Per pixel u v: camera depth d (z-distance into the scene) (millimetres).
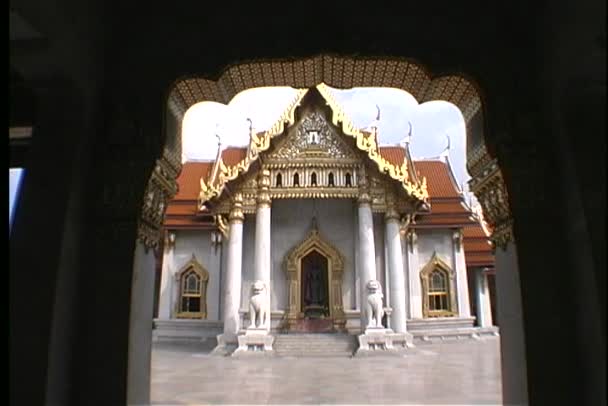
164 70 7008
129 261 6418
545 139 6520
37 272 5848
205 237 30891
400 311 26062
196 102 8172
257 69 7551
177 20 7125
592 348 5559
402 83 7969
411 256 30469
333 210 28750
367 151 26656
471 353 24203
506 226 6895
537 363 5934
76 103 6445
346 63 7355
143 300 6922
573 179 5941
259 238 25766
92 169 6676
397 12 7031
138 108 6895
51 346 5672
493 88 6770
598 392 5434
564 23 5812
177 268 30578
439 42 6934
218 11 7117
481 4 6988
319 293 28281
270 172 26938
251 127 27969
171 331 29766
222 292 29750
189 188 33031
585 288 5703
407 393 13172
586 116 6012
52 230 6008
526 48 6789
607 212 5605
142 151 6754
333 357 22781
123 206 6582
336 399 12312
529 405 5848
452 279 31125
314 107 27438
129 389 6188
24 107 6520
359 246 26391
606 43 5020
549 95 6371
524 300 6121
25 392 5516
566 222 6156
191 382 15273
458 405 11484
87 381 6117
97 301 6316
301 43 6977
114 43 7059
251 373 17438
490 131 6719
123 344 6191
